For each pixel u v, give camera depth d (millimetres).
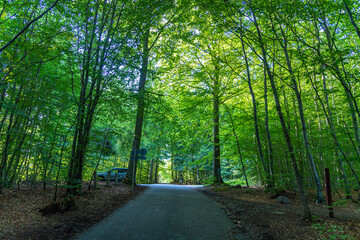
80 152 8938
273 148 16031
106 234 4770
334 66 6492
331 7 7059
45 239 4301
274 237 4867
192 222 5984
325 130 8672
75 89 11094
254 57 14383
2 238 4090
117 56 9039
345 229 5395
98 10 9609
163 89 17766
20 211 5996
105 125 11656
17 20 7621
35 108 8367
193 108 16859
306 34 10820
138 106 11375
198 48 15852
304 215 6414
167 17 12945
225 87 16484
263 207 8461
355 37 10633
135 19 9430
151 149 25188
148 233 4934
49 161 7066
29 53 7852
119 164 25750
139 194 11055
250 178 24094
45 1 7688
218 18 9211
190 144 22047
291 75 8766
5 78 7316
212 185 17172
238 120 14977
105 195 9438
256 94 16500
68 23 8812
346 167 10891
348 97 7027
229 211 7578
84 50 8680
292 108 14719
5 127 8969
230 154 17016
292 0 7180
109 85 9023
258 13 7910
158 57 13422
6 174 8156
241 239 4711
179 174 37531
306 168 15695
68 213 6203
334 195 12477
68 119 7922
